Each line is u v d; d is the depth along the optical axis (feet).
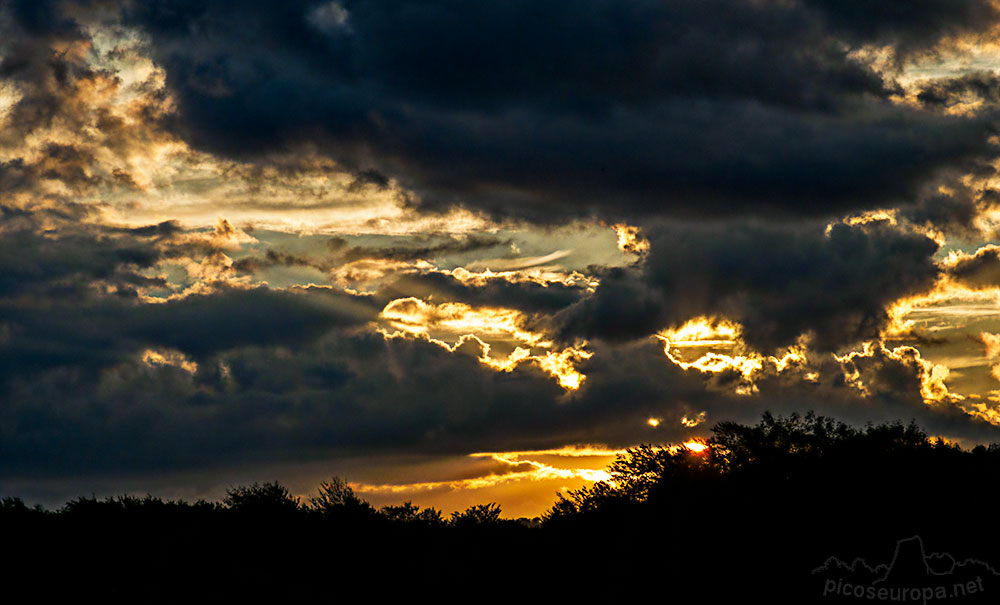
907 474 66.23
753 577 62.03
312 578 67.62
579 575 66.74
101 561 67.97
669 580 62.80
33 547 69.21
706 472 73.20
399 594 66.03
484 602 64.75
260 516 73.77
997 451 69.41
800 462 69.77
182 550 68.95
